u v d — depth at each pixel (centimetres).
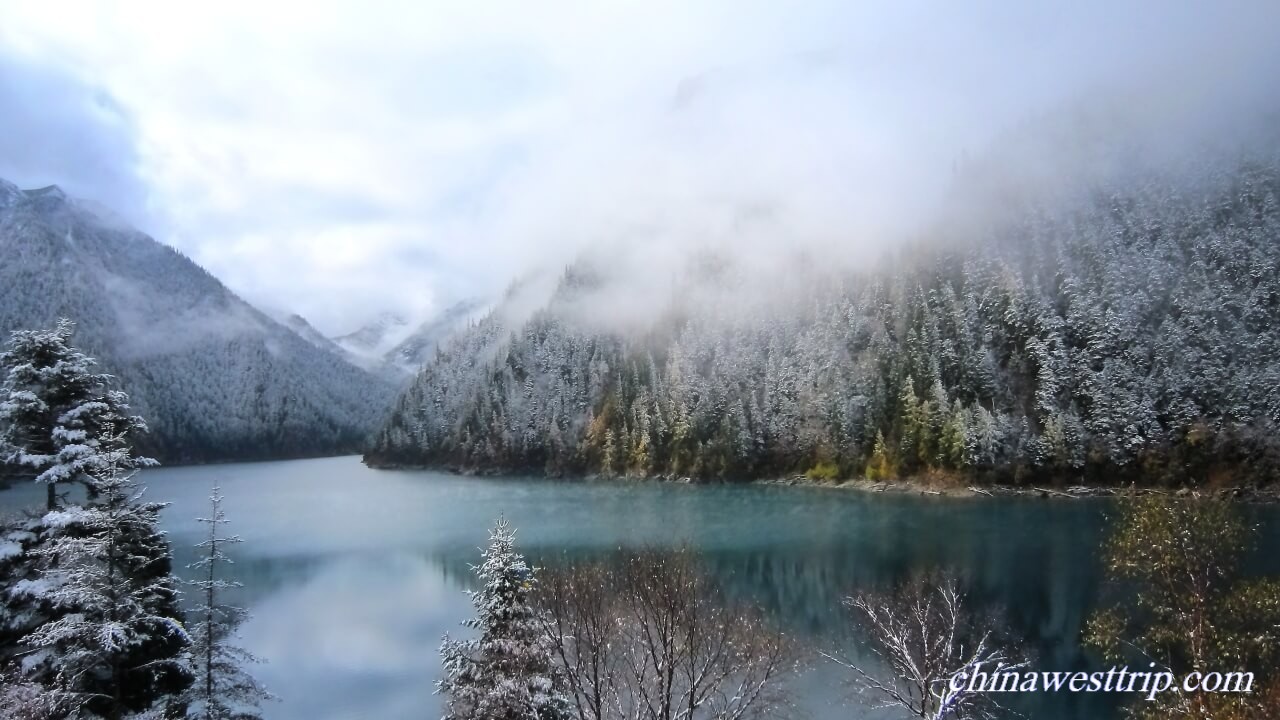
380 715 3366
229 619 2464
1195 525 2236
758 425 12544
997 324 12144
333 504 10825
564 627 2566
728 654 2686
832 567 5462
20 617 2217
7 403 2233
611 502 9988
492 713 2038
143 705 2272
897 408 11425
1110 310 11269
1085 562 5344
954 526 7262
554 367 18288
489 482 14050
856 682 2978
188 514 9806
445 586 5628
